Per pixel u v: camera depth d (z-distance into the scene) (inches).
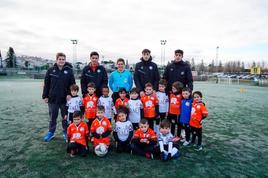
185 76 279.4
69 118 258.2
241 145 256.2
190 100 253.4
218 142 266.1
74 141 213.2
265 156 223.5
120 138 224.2
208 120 392.8
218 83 1882.4
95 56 264.2
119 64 276.4
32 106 501.0
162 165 195.2
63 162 196.7
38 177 169.9
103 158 207.6
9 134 278.2
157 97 275.3
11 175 172.4
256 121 388.5
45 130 299.1
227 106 570.9
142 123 214.7
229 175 179.8
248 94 917.8
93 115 258.4
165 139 213.9
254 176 179.3
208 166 195.9
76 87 257.4
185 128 254.4
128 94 275.0
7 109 458.6
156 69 280.4
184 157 215.5
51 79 260.2
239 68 4709.6
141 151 214.8
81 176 171.9
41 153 216.7
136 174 176.7
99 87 269.4
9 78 2031.3
